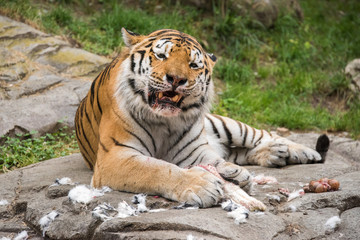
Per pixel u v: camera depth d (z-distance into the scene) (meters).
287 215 6.94
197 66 7.69
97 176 7.88
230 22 20.77
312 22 24.06
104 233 6.14
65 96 13.73
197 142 8.43
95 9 20.58
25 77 14.30
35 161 11.02
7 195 8.21
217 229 6.03
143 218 6.22
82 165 10.03
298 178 8.95
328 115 17.09
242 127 10.81
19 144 11.65
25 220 7.45
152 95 7.64
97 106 8.81
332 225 6.68
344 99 18.17
